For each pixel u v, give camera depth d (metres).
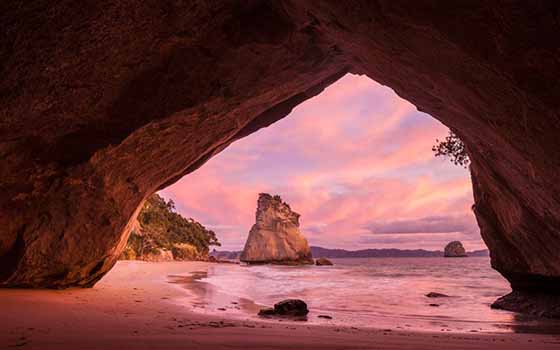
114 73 7.12
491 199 11.82
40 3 5.31
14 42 5.56
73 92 6.94
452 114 8.09
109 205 9.95
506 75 4.90
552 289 11.74
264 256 92.44
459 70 5.60
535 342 6.16
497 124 6.16
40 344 4.21
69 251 9.80
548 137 5.20
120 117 8.11
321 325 8.07
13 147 7.57
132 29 6.46
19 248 9.20
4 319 5.88
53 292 10.05
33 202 8.86
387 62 7.36
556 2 3.92
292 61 8.76
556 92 4.57
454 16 4.71
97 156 8.50
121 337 4.85
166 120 8.51
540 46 4.29
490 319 10.47
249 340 5.04
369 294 17.53
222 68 8.13
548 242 9.04
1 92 6.09
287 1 7.21
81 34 6.01
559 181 5.86
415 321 9.82
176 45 7.34
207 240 86.94
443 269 61.09
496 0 4.22
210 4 6.84
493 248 13.32
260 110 10.57
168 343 4.55
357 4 5.71
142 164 9.70
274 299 14.62
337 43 8.35
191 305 10.77
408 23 5.31
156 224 68.12
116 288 13.73
